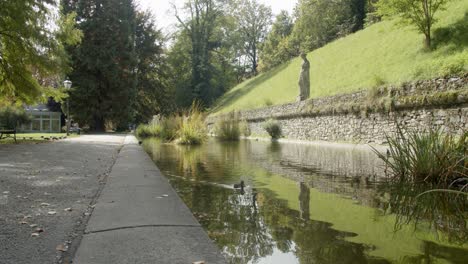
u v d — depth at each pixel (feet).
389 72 64.69
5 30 51.83
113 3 125.80
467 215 14.28
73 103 118.32
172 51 172.86
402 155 23.32
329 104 62.95
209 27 169.17
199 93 159.12
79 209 13.73
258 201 16.99
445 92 39.75
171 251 9.16
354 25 123.75
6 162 29.35
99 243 9.68
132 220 11.85
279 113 81.46
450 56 51.75
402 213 14.62
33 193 16.75
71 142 59.62
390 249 10.44
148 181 19.65
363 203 16.48
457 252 10.16
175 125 71.36
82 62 117.60
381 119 49.57
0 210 13.44
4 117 98.53
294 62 129.49
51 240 10.14
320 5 136.77
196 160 35.88
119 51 127.24
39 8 55.88
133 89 130.11
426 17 61.72
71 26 61.98
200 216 14.28
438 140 22.22
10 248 9.45
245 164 32.22
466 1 64.49
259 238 11.54
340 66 91.15
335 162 33.22
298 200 17.16
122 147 48.39
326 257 9.85
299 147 54.54
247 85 149.69
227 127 81.35
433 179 21.63
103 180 20.86
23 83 56.95
